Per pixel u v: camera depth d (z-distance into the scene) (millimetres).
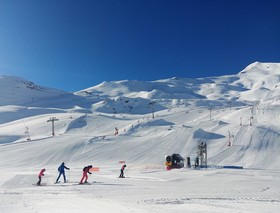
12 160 84625
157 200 16375
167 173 44250
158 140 97000
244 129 101562
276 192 22156
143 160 81250
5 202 15547
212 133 100188
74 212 12141
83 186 26250
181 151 87688
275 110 132500
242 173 42031
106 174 44406
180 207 13500
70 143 97250
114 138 103688
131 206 13805
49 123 144375
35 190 23078
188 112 163375
